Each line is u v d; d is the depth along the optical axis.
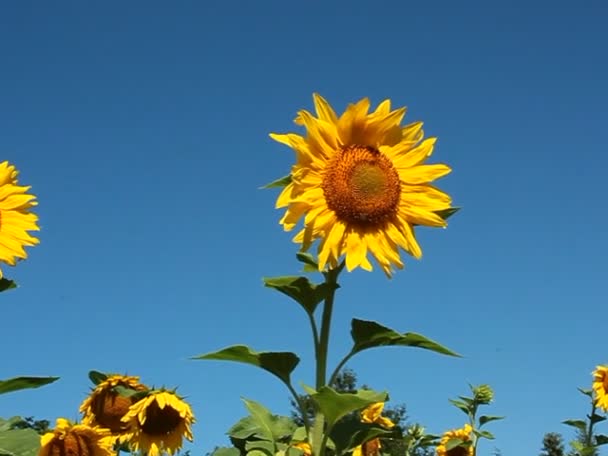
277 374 1.25
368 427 1.27
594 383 2.80
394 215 1.37
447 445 2.62
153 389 2.00
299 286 1.25
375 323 1.22
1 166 1.47
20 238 1.44
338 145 1.36
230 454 1.63
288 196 1.32
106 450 1.77
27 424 1.47
